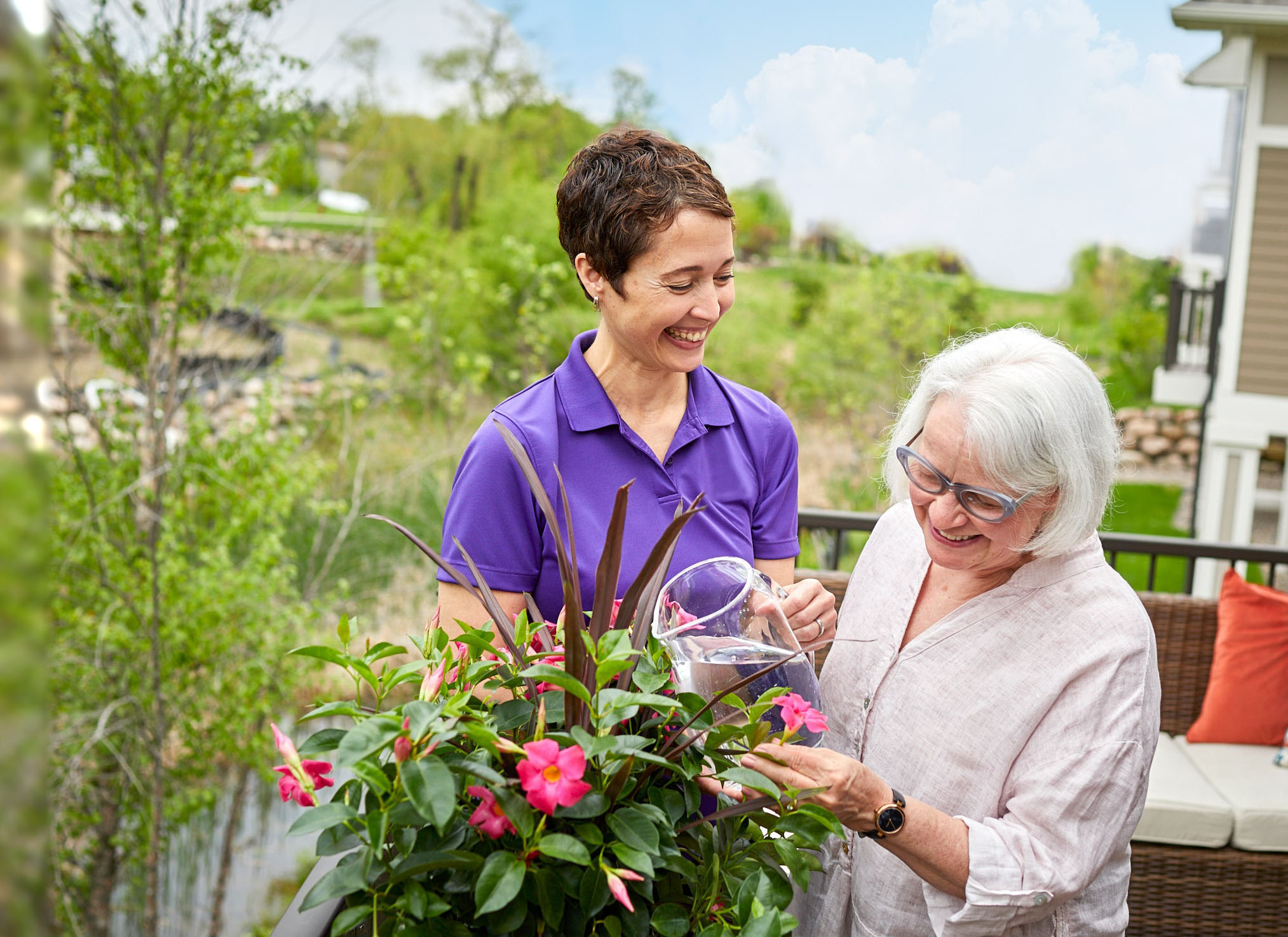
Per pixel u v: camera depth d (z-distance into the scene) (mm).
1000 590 1133
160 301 4066
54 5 3633
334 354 8008
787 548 1324
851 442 8656
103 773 4324
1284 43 6492
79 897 4211
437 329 7652
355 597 5570
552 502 1132
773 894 783
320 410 6352
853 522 2518
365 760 698
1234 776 2467
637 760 789
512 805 714
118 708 4129
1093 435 1032
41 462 325
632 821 739
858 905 1198
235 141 4059
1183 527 8602
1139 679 1062
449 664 821
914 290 9109
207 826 4875
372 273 6574
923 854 989
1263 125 6633
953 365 1089
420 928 718
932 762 1130
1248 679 2611
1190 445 9305
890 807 967
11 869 314
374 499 5977
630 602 834
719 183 1089
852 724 1241
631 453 1180
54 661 3906
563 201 1117
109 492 3918
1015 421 997
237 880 4898
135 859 4363
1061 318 9391
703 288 1081
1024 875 999
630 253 1056
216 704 4508
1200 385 7566
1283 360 6785
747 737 829
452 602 1122
